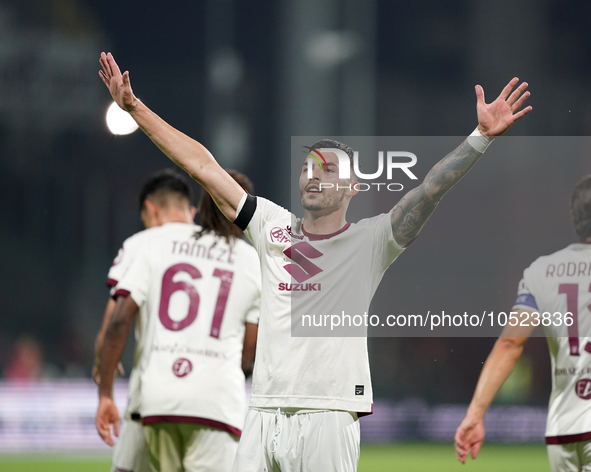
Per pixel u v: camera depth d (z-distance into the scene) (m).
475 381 31.97
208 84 43.53
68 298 42.81
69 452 21.81
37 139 42.97
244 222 6.01
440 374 32.00
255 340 7.92
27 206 43.00
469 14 44.75
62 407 22.52
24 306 42.31
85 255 43.19
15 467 17.33
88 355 38.16
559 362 6.79
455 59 45.09
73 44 43.22
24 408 22.20
